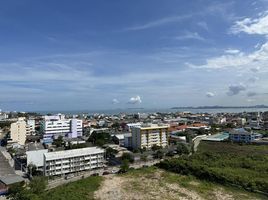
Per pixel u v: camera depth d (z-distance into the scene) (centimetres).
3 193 7388
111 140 17188
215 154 11544
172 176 8850
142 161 11881
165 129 15575
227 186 7706
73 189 7394
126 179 8538
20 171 10069
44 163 9481
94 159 10488
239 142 16512
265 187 7231
